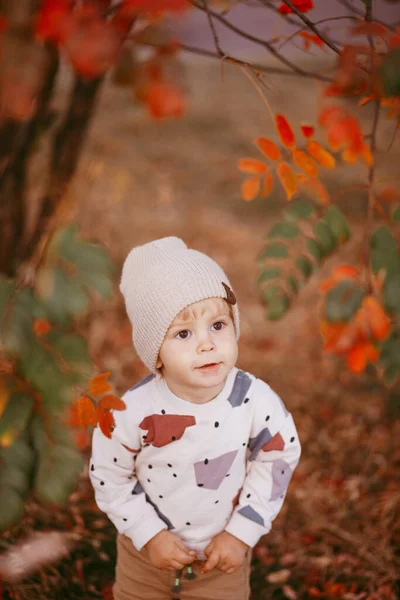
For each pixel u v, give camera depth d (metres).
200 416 1.37
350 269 1.78
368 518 2.39
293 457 1.47
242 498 1.47
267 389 1.46
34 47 1.25
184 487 1.42
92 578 2.02
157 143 5.77
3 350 1.11
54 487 1.21
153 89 1.52
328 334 1.80
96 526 2.24
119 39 1.34
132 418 1.39
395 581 2.10
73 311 1.08
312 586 2.08
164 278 1.32
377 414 3.05
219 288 1.33
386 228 1.71
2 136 2.09
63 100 3.18
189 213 4.88
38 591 1.95
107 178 4.34
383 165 5.02
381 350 1.78
